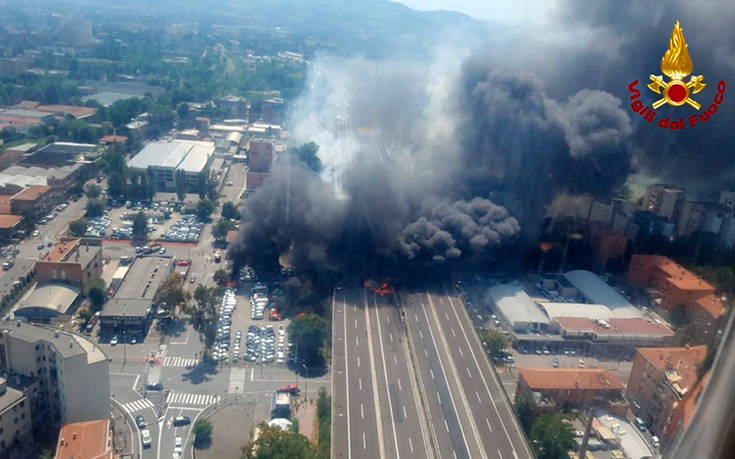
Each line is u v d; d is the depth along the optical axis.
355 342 97.94
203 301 102.94
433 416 80.12
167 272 122.12
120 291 112.25
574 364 100.75
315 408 89.12
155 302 112.62
